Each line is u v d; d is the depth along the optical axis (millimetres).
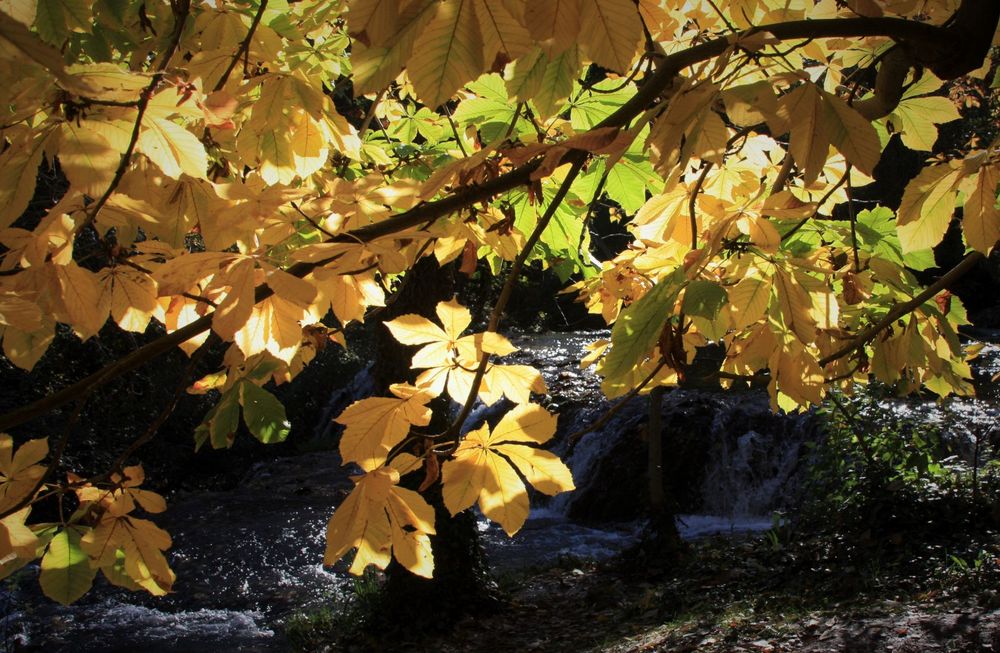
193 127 1531
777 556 7344
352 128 1412
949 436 8672
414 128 2633
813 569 6801
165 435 14617
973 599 5445
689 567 7848
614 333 1036
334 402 18172
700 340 1472
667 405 11984
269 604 9203
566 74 1120
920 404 9781
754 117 909
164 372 14281
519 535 10812
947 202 1272
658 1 1317
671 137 986
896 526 6809
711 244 1086
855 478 7301
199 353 1293
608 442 11805
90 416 13078
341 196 1216
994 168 1237
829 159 1770
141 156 1138
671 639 6098
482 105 1732
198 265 951
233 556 10742
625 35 777
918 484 7160
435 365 951
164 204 1193
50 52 583
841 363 1668
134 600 9352
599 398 12992
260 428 1583
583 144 934
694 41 1983
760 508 10867
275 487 14188
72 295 1082
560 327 21156
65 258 1066
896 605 5676
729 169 1712
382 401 937
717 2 1896
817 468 7727
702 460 11359
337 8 2035
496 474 953
